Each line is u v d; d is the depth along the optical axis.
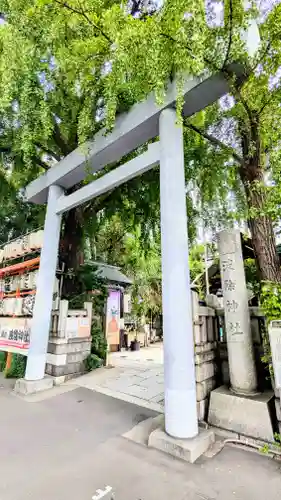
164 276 2.97
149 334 10.65
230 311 3.16
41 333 4.55
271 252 3.31
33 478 2.10
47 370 4.93
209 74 2.88
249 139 3.55
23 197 6.80
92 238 7.29
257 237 3.42
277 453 2.43
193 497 1.90
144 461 2.34
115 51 2.94
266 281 2.97
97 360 5.47
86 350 5.40
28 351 4.63
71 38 3.42
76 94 4.30
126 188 6.05
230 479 2.10
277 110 3.27
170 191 3.09
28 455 2.44
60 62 3.63
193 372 2.74
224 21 2.67
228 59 2.74
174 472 2.18
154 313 11.10
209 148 4.43
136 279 10.27
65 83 4.15
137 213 6.44
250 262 4.12
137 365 6.09
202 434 2.63
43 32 3.41
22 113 4.04
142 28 2.75
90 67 3.54
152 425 3.02
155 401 3.85
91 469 2.22
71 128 5.08
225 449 2.55
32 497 1.88
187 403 2.62
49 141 5.32
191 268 7.72
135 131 3.77
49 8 3.16
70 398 3.97
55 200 5.12
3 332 5.58
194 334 3.17
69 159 4.75
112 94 3.43
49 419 3.23
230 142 3.93
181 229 3.02
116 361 6.59
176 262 2.92
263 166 3.60
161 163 3.25
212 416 2.95
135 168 3.69
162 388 4.41
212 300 3.81
